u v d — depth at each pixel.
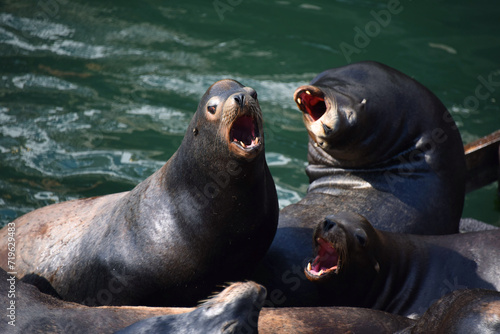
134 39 53.88
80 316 20.61
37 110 44.34
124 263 24.94
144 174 38.84
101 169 39.09
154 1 60.06
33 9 57.75
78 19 56.53
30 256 27.70
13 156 39.72
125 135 42.44
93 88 47.28
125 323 20.50
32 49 51.72
